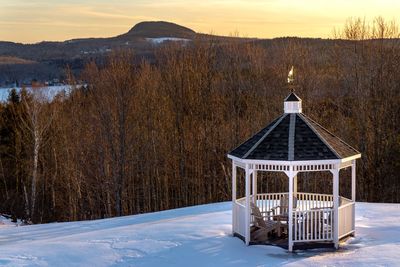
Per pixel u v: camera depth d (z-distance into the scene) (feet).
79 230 91.45
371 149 138.31
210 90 152.76
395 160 135.44
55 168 158.51
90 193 148.36
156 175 149.79
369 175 136.87
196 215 91.50
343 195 138.00
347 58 148.36
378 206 96.68
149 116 148.97
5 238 87.76
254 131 143.95
